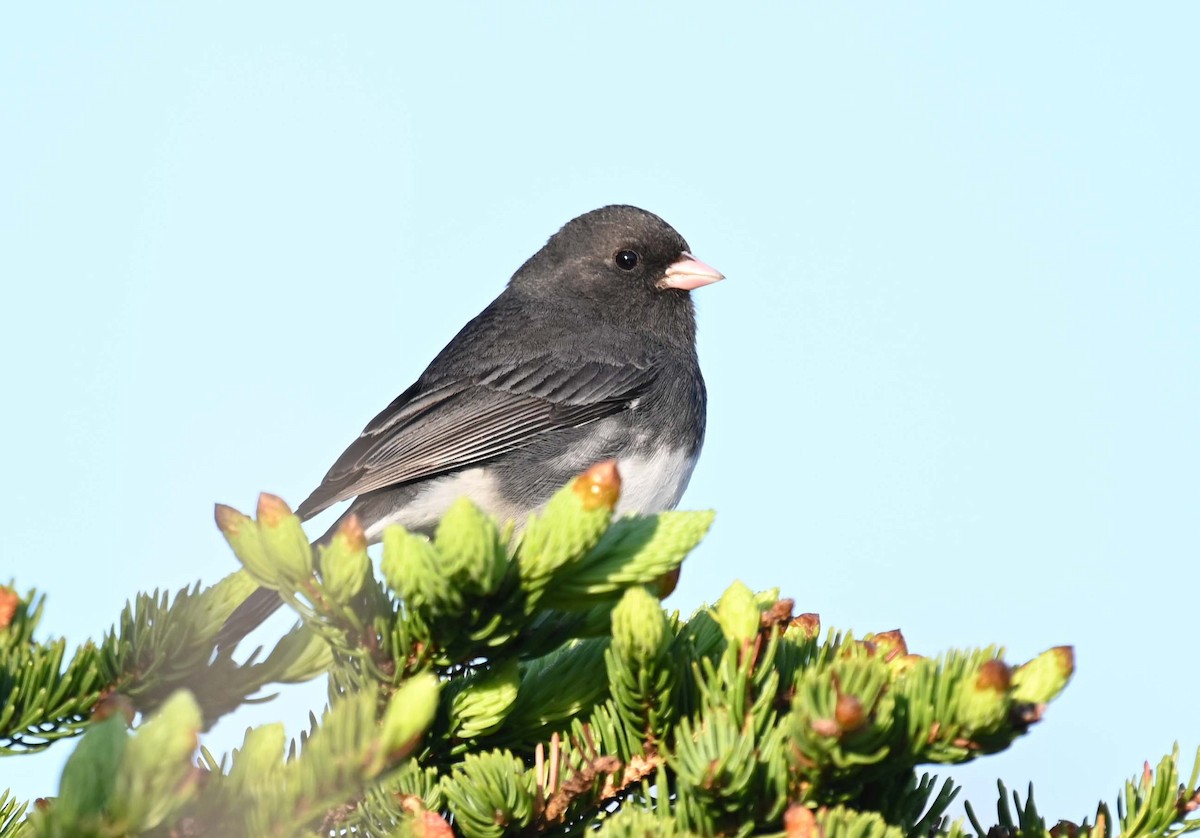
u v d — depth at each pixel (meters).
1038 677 4.21
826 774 4.05
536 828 4.52
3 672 4.47
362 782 3.52
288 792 3.51
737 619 4.51
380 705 4.59
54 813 2.89
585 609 4.51
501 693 4.70
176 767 2.91
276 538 4.23
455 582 4.14
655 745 4.52
